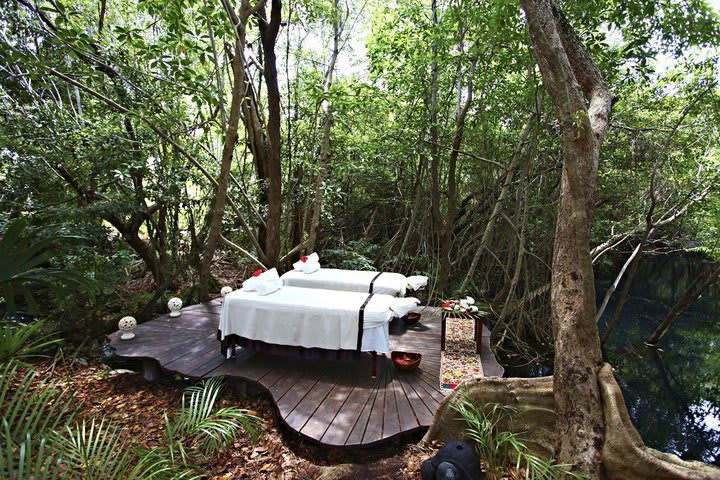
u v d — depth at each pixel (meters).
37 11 4.68
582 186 2.15
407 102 6.09
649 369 5.68
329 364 3.61
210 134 6.97
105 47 4.95
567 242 2.24
